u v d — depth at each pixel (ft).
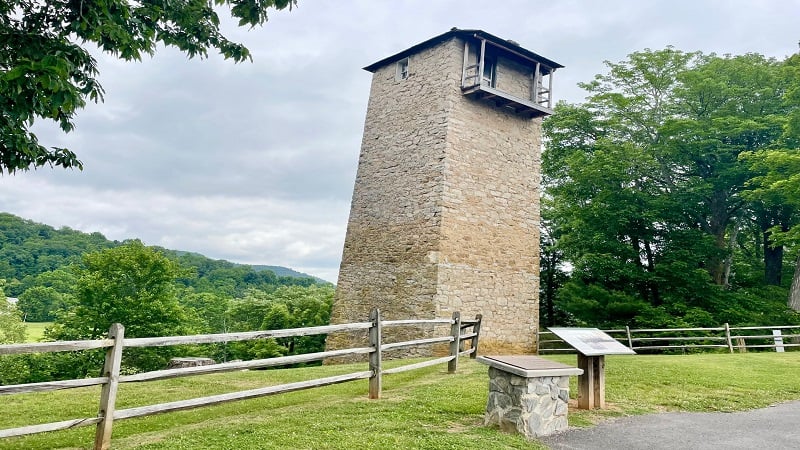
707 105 68.80
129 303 71.72
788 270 77.30
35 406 24.16
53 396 26.68
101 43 21.34
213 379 31.45
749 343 58.49
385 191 54.08
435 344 45.60
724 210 69.77
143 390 28.12
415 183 50.96
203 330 90.02
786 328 55.62
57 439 18.35
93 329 71.61
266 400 24.31
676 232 67.56
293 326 95.04
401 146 53.42
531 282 54.03
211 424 19.39
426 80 52.42
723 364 37.70
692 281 63.00
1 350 13.32
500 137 53.42
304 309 98.68
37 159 21.18
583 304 64.80
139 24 21.76
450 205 48.32
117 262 72.64
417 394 24.12
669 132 66.03
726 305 62.39
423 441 17.30
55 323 76.28
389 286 51.13
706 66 68.90
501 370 19.58
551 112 54.65
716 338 51.93
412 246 49.73
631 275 64.54
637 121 72.18
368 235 54.80
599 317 65.10
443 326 45.96
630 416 22.29
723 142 66.80
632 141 71.46
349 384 28.14
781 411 24.53
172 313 74.59
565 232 77.15
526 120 56.29
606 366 34.30
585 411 22.65
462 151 49.90
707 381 30.04
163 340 17.22
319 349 93.61
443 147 48.85
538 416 18.98
